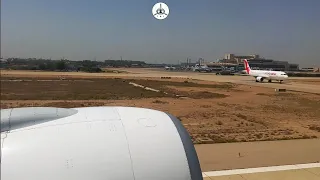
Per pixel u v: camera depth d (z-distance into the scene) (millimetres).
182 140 4254
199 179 4066
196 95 45094
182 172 3926
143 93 46156
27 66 173875
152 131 4242
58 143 3793
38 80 72812
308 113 30328
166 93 47031
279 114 29266
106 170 3674
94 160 3711
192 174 3986
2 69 147125
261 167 13602
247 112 29875
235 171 13070
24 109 4418
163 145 4082
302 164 14062
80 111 4676
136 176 3736
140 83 69625
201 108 31672
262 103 37219
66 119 4273
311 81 92375
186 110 30062
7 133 3879
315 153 15945
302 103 38094
